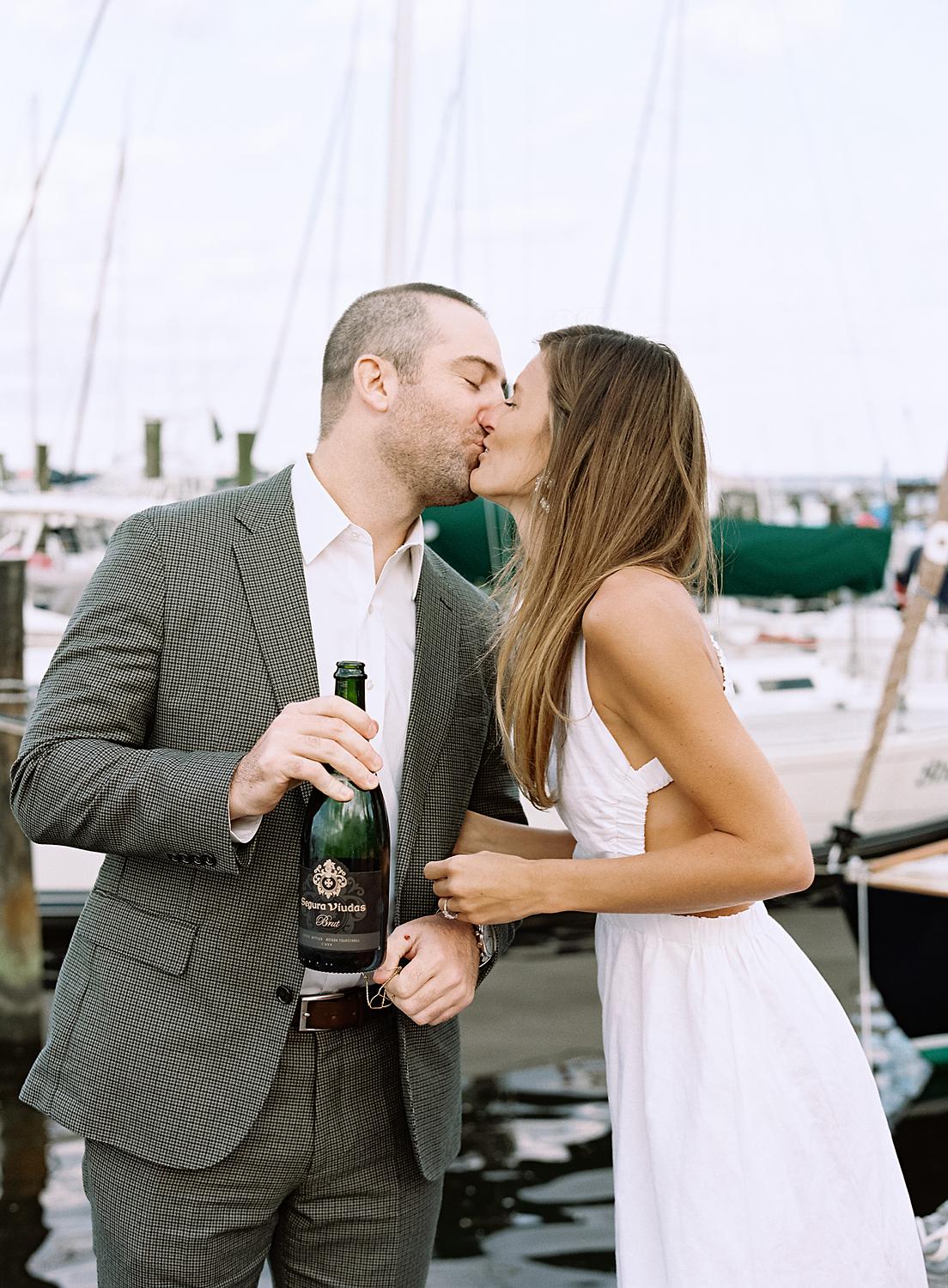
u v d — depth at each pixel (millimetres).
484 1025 5164
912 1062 5051
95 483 8312
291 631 1593
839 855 4809
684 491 1483
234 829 1440
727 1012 1436
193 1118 1520
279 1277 1722
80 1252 3346
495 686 1684
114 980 1582
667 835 1452
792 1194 1397
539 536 1530
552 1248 3396
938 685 7727
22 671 5246
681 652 1356
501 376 1705
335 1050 1604
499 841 1802
